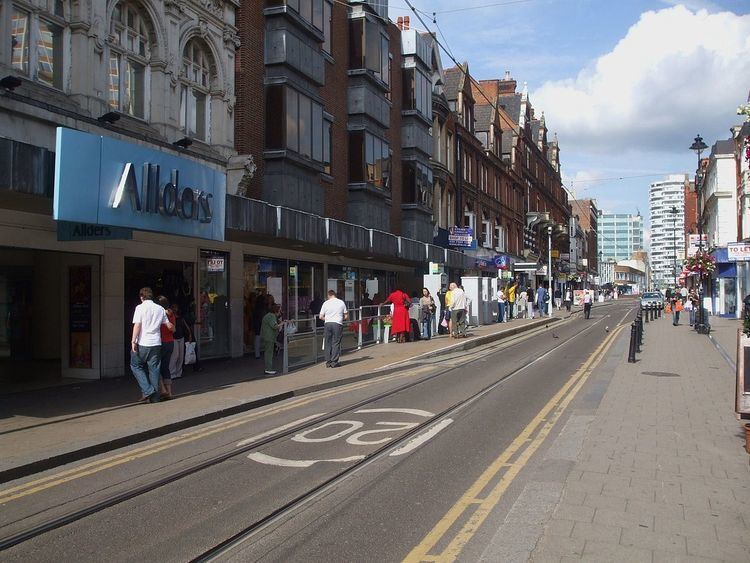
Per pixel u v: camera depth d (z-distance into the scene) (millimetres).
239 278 18688
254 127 19094
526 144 62156
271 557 4980
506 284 46562
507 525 5418
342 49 25047
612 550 4855
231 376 14945
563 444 8141
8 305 17547
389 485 6730
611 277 159000
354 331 20109
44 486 6930
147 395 11297
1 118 10945
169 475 7215
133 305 16188
